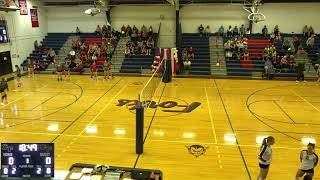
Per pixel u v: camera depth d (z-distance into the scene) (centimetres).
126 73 2316
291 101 1578
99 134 1122
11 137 1085
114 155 953
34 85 1936
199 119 1295
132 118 1302
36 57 2494
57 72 2206
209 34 2602
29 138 1077
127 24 2692
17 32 2358
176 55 2259
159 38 2678
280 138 1097
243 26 2531
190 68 2311
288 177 834
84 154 956
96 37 2656
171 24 2642
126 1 2588
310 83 2011
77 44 2556
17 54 2369
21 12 2345
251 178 826
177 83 2022
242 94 1725
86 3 2639
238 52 2366
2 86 1523
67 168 863
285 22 2523
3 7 2005
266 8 2508
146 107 1462
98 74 2294
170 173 845
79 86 1914
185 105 1500
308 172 759
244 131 1159
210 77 2206
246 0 2419
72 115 1338
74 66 2373
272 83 2019
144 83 2012
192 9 2583
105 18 2711
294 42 2367
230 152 981
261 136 1113
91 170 616
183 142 1056
